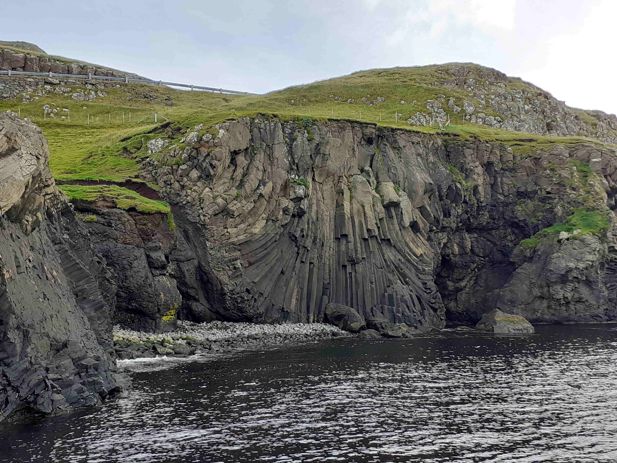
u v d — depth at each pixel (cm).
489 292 11500
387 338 8488
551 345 7594
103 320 5338
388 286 9794
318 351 6950
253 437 3512
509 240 11800
